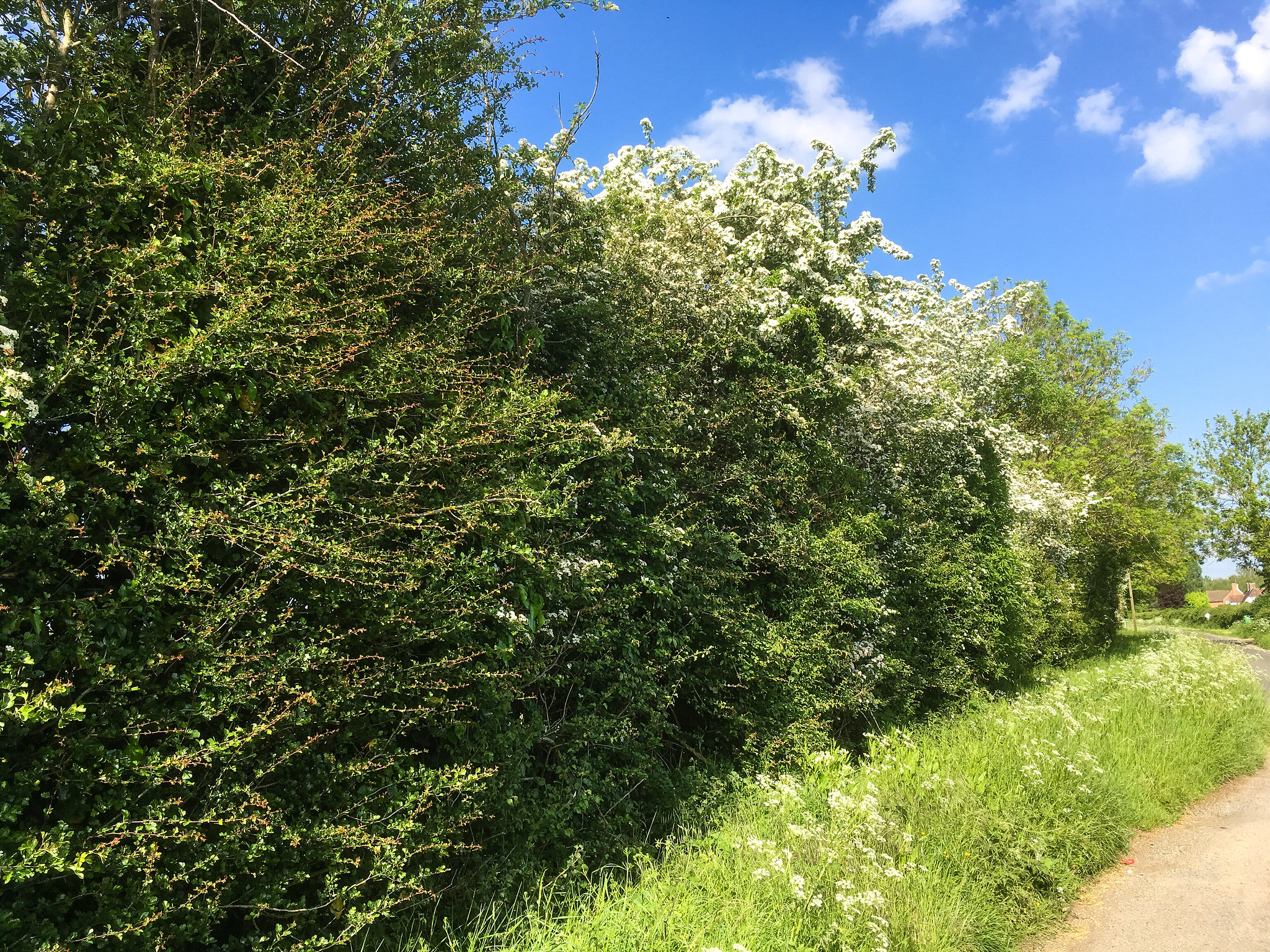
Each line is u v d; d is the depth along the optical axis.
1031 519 14.77
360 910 3.36
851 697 7.34
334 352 3.44
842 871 4.30
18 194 2.88
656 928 3.48
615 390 5.93
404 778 3.53
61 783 2.52
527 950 3.37
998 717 8.36
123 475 2.76
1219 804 7.72
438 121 4.56
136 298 2.87
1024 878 5.11
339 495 3.39
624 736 5.20
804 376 7.81
